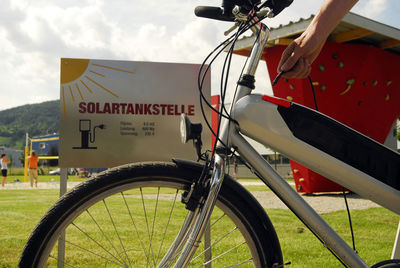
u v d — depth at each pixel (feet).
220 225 8.92
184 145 7.49
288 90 21.40
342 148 4.06
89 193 3.93
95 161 7.29
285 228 11.91
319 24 4.00
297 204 4.10
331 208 16.94
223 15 4.33
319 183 22.91
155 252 7.95
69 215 3.91
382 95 22.84
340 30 19.95
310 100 21.04
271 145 4.12
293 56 4.10
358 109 21.98
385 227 12.37
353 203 18.71
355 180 4.09
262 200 20.51
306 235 10.83
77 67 7.30
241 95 4.15
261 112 4.02
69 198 3.91
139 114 7.41
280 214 14.92
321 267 7.79
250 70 4.18
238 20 4.19
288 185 4.15
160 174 4.06
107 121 7.34
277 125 4.01
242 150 4.16
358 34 19.57
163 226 10.55
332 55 20.81
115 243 8.87
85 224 10.64
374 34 19.98
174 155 7.47
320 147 4.04
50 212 3.89
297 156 4.09
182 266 3.74
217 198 4.15
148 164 4.09
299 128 4.01
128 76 7.42
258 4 4.14
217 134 4.07
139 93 7.43
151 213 12.01
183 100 7.54
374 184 4.08
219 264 7.46
